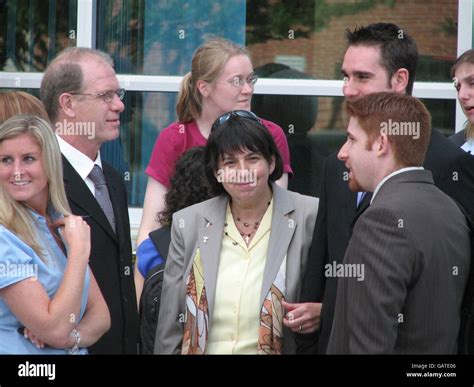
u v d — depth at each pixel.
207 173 4.71
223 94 5.75
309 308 4.59
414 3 6.71
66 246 4.27
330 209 4.68
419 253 3.76
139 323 5.10
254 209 4.70
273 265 4.58
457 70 5.79
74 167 4.95
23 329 4.12
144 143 6.87
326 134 6.76
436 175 4.61
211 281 4.58
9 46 6.91
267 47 6.81
